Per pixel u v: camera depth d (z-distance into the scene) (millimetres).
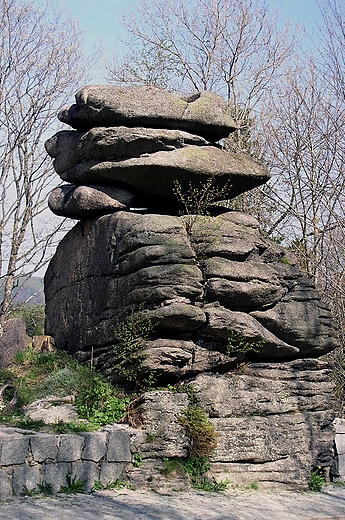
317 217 17703
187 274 9148
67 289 11805
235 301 9727
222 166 10336
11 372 11336
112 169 10219
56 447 7934
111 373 9875
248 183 10711
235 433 9266
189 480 8750
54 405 9578
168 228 9375
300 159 18312
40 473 7801
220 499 8438
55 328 12297
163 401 8844
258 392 9695
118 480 8367
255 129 20031
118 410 9102
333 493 9625
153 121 10141
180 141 10242
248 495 8875
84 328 10938
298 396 10109
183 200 10242
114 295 10000
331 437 10344
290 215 19297
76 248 11594
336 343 10914
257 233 10406
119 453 8406
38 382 10719
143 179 10367
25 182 15852
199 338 9617
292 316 10383
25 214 15812
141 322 9195
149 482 8508
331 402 10484
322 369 10602
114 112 10000
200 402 9211
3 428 8305
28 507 7109
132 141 9922
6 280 15727
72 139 11016
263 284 9875
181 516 7473
